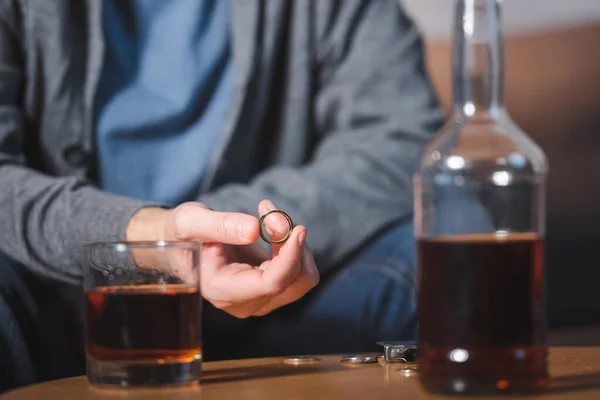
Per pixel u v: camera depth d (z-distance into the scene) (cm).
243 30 212
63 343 163
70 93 194
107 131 197
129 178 199
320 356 113
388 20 224
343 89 216
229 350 179
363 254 190
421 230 88
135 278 91
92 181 197
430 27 234
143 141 201
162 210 138
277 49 216
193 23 210
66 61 194
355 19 220
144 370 91
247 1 212
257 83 213
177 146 205
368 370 102
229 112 209
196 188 205
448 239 85
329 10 219
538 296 85
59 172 194
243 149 212
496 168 87
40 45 192
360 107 214
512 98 247
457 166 87
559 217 251
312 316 183
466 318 85
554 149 252
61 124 194
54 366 161
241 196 192
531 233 87
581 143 254
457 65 91
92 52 197
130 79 204
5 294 152
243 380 97
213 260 108
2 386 146
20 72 191
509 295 84
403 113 214
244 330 179
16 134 184
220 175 207
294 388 92
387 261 190
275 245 107
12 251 156
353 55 219
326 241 187
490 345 84
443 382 85
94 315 92
